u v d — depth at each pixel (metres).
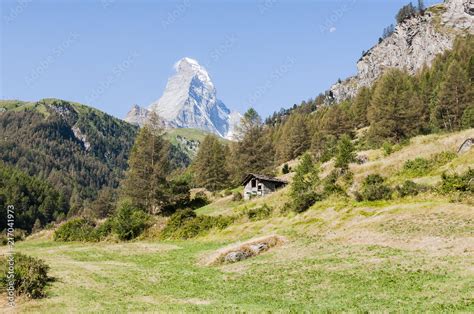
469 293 20.81
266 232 51.31
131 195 92.75
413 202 45.44
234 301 25.23
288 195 70.75
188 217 67.12
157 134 98.88
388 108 111.81
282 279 29.38
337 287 25.70
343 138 80.31
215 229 60.34
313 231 45.28
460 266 25.66
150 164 95.25
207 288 29.28
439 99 121.38
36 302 24.33
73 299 25.42
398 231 36.91
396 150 82.50
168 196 93.31
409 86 166.50
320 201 56.28
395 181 63.84
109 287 29.38
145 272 35.47
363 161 82.50
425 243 32.56
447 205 40.78
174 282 31.44
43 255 46.31
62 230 75.12
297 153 152.00
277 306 23.17
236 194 95.25
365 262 30.16
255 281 29.89
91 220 80.12
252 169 118.62
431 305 19.94
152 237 65.50
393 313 19.36
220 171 119.56
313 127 177.88
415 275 25.39
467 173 46.25
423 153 72.00
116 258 44.19
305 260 33.53
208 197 109.06
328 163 93.88
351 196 56.06
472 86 123.25
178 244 54.66
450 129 110.62
